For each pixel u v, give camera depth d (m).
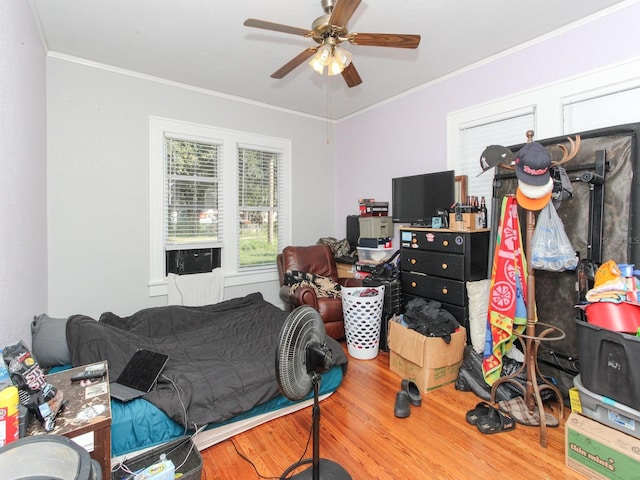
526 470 1.62
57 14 2.22
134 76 3.11
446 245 2.72
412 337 2.47
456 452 1.76
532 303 2.03
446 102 3.22
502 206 2.25
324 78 3.28
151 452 1.55
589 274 1.91
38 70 2.37
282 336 1.36
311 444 1.83
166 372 1.96
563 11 2.22
